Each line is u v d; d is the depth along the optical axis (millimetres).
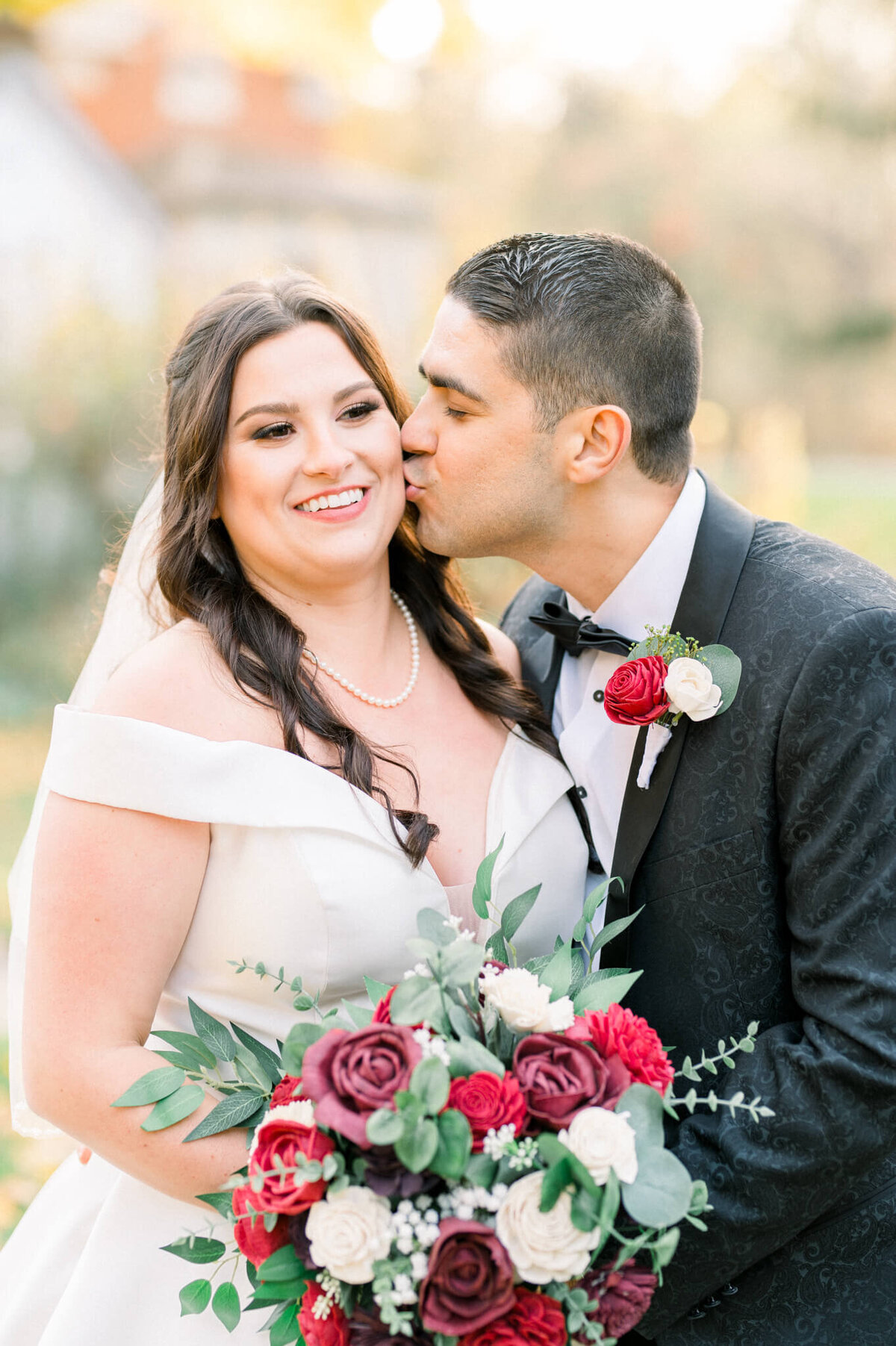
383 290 20547
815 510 12016
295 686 1821
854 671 1657
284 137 24250
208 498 1871
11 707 8281
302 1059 1416
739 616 1803
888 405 21484
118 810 1631
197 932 1731
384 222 20922
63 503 9922
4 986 4227
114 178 18797
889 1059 1537
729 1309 1704
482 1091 1347
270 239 20109
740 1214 1579
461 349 1899
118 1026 1632
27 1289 1852
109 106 23438
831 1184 1585
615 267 1893
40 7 16062
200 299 11352
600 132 24625
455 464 1941
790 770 1688
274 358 1823
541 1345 1317
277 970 1704
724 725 1757
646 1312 1641
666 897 1817
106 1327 1683
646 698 1758
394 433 1922
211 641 1835
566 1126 1355
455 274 1992
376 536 1882
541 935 1920
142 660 1806
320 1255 1305
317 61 21531
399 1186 1315
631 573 1973
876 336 21734
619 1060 1435
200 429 1835
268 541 1855
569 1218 1303
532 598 2443
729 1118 1627
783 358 22078
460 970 1411
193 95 23625
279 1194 1339
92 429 10039
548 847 1945
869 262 21656
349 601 1962
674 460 1962
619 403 1878
